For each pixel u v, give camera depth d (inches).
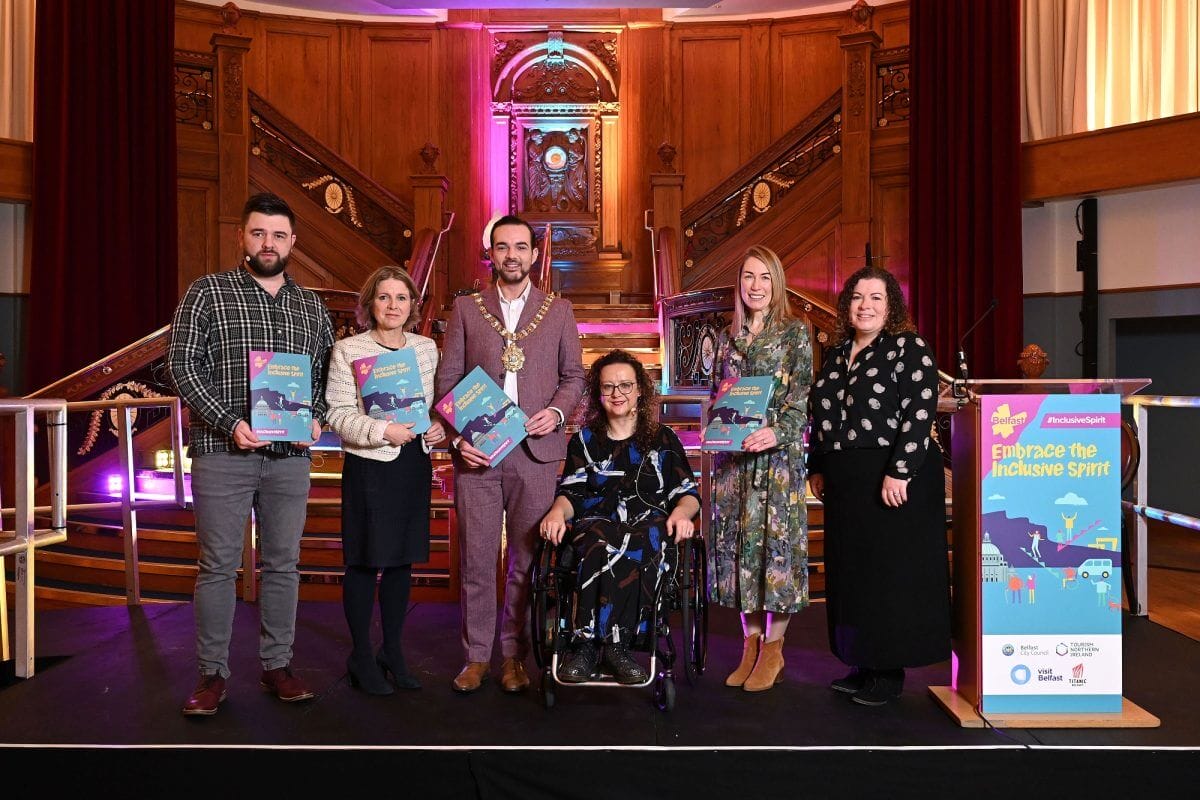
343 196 373.7
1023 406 117.6
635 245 400.8
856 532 123.3
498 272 134.5
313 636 160.2
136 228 304.8
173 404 186.9
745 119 390.3
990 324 286.7
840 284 346.3
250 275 125.6
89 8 297.9
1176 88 274.4
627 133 399.5
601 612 118.5
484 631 131.2
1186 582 210.5
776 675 132.0
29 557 137.6
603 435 133.0
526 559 130.6
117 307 299.3
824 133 355.6
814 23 382.0
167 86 312.0
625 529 123.7
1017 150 283.4
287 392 121.6
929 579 121.6
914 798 106.7
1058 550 117.3
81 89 297.1
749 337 135.8
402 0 350.0
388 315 130.3
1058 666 117.0
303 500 127.6
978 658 116.9
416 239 352.2
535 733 112.1
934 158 301.3
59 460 145.4
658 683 122.5
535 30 401.4
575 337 136.5
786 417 129.5
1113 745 108.0
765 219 364.2
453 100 394.6
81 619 172.4
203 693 118.8
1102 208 287.9
